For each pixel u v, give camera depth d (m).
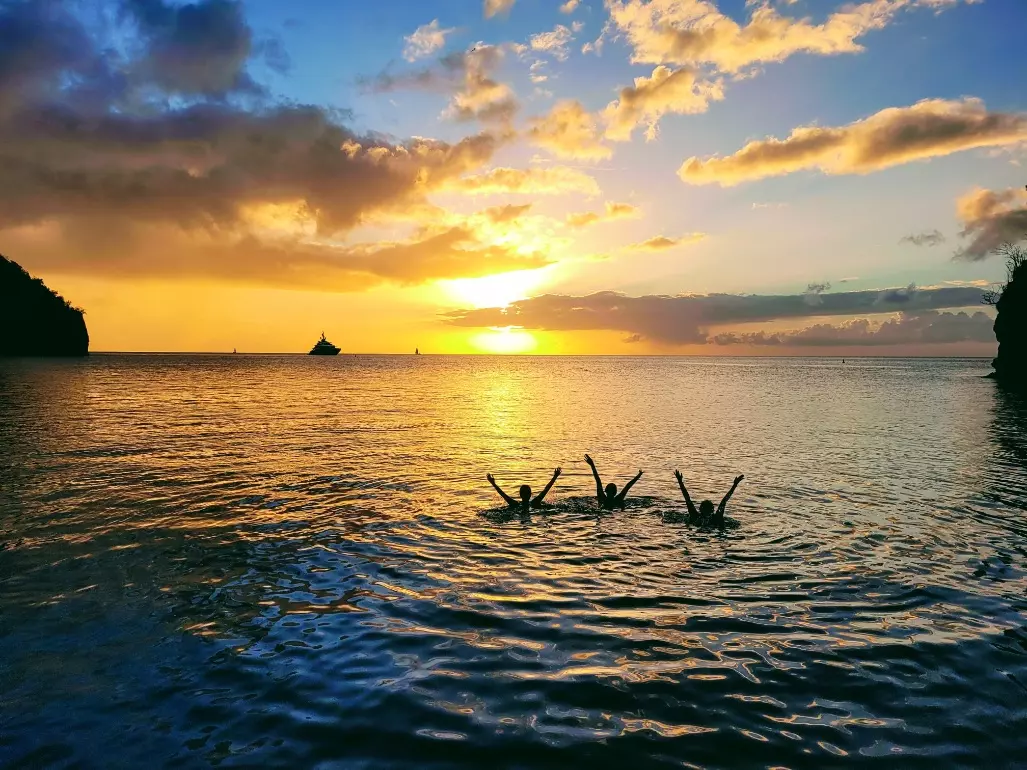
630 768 4.25
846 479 16.09
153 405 36.88
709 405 42.12
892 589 8.05
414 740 4.58
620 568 8.85
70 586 7.95
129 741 4.60
